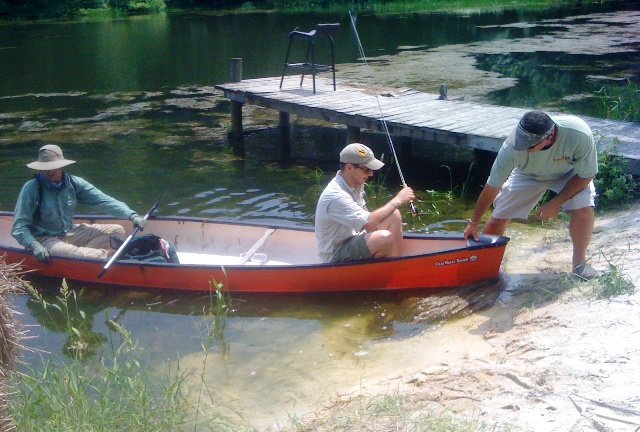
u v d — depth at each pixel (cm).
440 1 3475
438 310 533
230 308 573
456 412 359
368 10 3353
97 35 2628
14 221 625
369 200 847
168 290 607
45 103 1438
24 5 3472
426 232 729
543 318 467
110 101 1447
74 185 647
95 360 500
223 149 1091
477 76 1541
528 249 634
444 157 1019
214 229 680
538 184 525
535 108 1194
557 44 1997
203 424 401
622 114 1055
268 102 1101
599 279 491
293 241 654
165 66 1869
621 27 2350
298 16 3186
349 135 1002
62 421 379
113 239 651
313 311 557
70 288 623
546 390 365
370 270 564
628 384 357
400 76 1562
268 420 402
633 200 721
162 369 481
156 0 3706
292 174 955
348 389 429
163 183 921
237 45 2248
